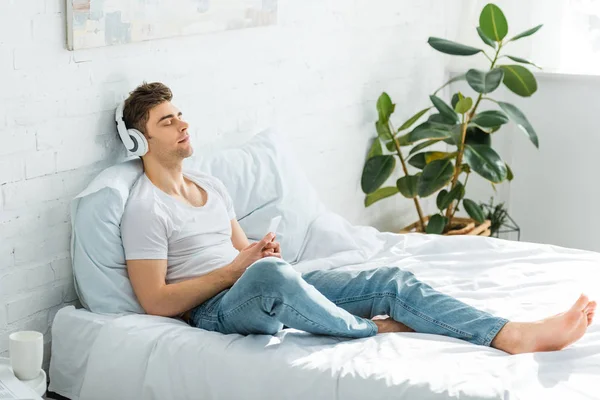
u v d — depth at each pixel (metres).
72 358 2.51
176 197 2.68
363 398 2.04
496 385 1.98
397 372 2.07
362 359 2.18
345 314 2.35
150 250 2.53
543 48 4.27
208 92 3.11
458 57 4.49
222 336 2.33
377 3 3.95
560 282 2.76
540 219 4.42
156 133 2.63
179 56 2.96
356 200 4.03
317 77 3.66
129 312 2.54
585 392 2.02
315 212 3.18
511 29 4.29
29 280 2.54
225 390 2.19
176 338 2.31
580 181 4.27
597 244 4.29
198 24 2.97
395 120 4.19
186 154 2.66
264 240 2.53
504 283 2.77
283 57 3.45
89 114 2.64
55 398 2.62
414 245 3.13
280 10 3.39
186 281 2.50
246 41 3.25
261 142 3.21
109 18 2.63
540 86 4.28
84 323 2.49
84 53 2.60
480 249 3.06
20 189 2.47
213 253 2.65
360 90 3.93
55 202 2.58
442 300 2.40
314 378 2.10
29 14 2.42
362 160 4.04
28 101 2.45
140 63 2.80
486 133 4.11
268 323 2.32
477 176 4.54
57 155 2.56
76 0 2.51
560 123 4.27
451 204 4.05
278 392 2.13
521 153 4.41
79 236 2.55
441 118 3.97
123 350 2.35
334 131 3.81
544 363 2.16
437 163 3.85
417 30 4.26
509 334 2.28
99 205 2.54
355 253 3.04
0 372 2.19
